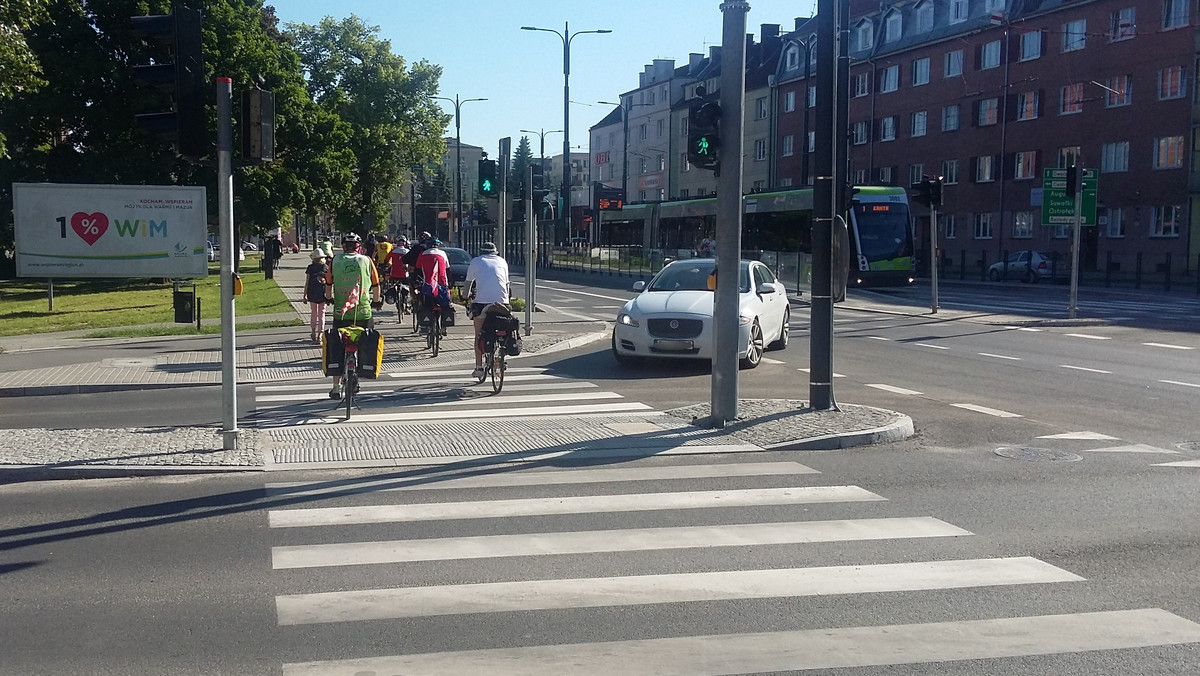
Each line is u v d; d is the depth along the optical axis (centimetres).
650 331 1497
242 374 1480
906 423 1012
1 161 3850
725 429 995
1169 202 4312
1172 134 4284
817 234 1082
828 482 795
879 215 3594
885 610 510
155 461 840
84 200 2652
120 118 3884
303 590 538
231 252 880
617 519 682
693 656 450
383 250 2530
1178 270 4294
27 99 3719
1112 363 1600
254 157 870
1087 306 2909
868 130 6219
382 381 1401
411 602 519
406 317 2348
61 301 3297
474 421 1061
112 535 642
